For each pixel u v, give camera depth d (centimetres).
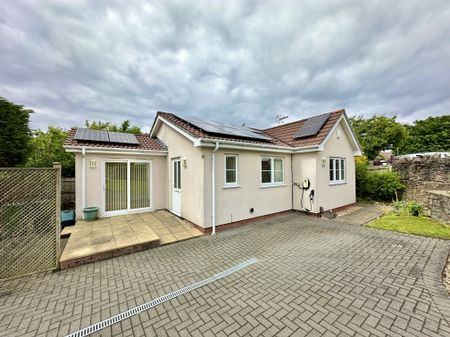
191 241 596
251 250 520
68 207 974
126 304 308
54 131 1483
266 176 869
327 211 918
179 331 252
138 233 605
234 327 256
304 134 976
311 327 253
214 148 667
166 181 946
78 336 246
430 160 1082
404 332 242
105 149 785
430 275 378
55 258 421
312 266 423
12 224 393
